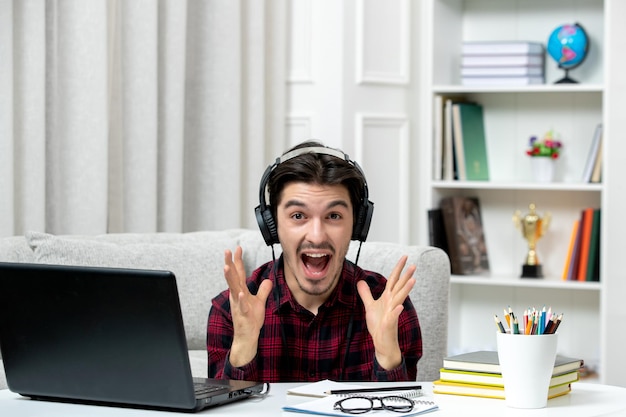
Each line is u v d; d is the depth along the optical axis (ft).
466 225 13.39
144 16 11.06
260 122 12.72
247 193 12.69
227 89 12.17
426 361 8.05
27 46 9.93
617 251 12.23
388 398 4.90
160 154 11.55
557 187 12.48
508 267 13.82
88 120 10.44
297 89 13.19
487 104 13.82
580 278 12.66
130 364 4.79
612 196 12.17
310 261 5.76
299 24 13.12
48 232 10.52
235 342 5.44
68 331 4.91
